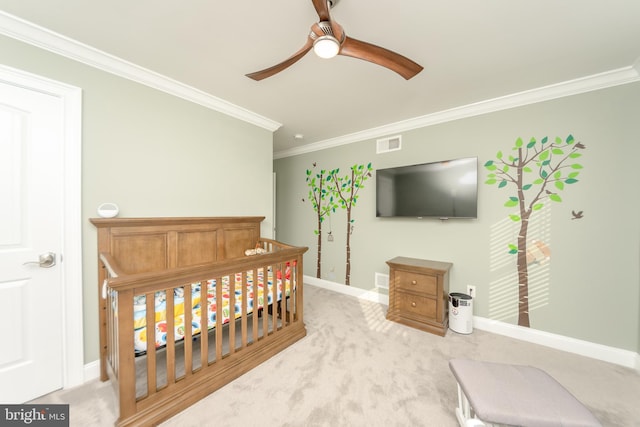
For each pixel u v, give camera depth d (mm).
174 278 1399
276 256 2016
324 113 2770
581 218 2049
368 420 1364
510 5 1279
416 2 1269
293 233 4324
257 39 1590
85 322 1698
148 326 1316
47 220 1565
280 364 1862
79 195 1672
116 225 1809
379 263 3254
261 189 2996
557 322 2143
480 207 2510
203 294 1544
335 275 3730
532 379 1234
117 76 1865
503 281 2391
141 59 1809
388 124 3094
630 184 1879
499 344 2186
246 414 1398
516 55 1707
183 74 2006
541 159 2207
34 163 1523
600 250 1980
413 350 2072
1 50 1432
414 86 2150
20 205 1486
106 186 1814
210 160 2480
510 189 2352
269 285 2283
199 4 1302
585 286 2035
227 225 2570
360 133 3389
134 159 1963
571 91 2059
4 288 1436
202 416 1380
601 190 1974
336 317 2746
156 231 2031
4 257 1434
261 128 2988
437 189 2633
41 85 1539
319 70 1913
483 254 2496
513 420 1006
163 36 1563
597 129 1983
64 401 1497
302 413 1409
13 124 1463
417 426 1329
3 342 1434
